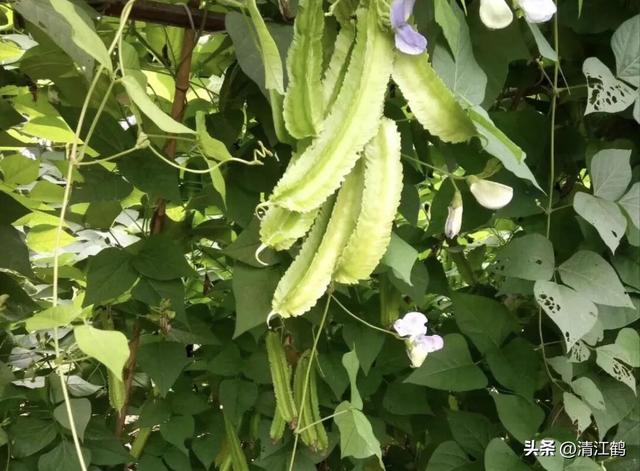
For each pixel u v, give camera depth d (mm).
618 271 721
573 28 694
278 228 486
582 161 765
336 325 836
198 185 839
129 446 867
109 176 653
